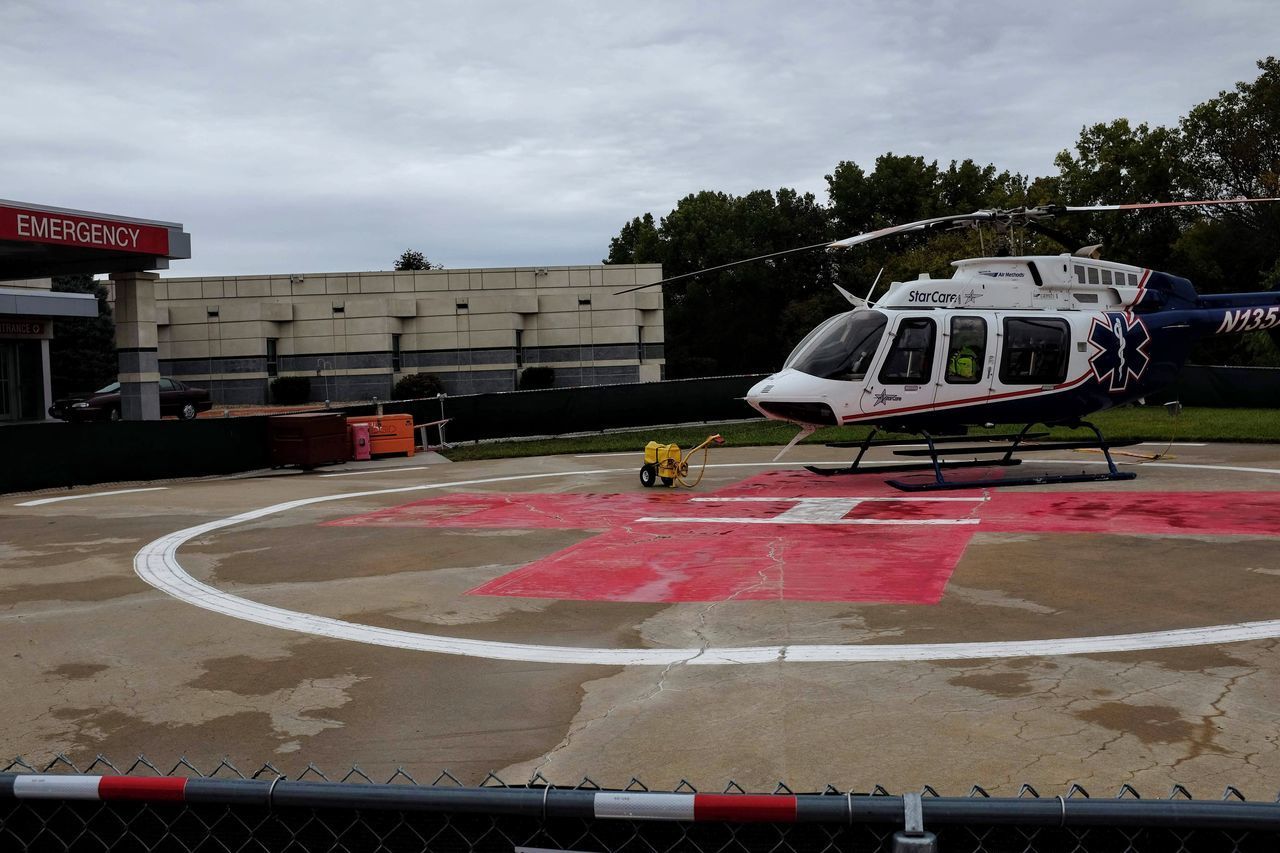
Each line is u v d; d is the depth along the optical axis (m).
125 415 25.52
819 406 15.61
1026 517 12.98
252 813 3.10
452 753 5.61
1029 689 6.32
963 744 5.43
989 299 16.02
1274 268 44.22
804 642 7.64
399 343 48.16
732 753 5.43
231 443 22.45
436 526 13.97
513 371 48.19
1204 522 12.13
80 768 5.54
